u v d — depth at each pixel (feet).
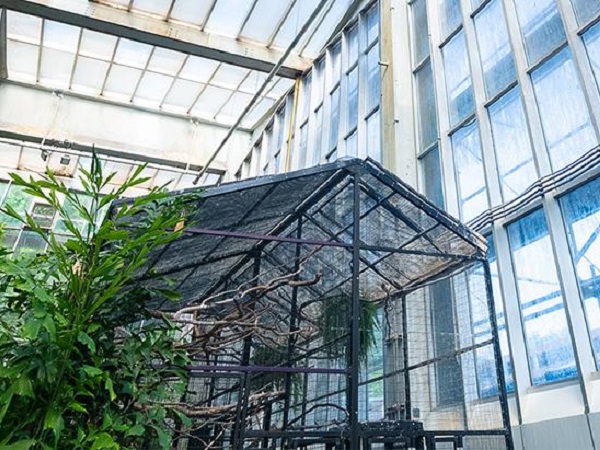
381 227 13.01
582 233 12.30
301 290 15.52
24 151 39.99
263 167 38.40
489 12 17.98
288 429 13.05
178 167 41.22
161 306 15.81
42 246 37.58
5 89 37.73
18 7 28.84
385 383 14.89
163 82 38.27
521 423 12.19
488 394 13.73
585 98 12.53
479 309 14.69
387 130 21.20
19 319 7.61
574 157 12.90
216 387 15.38
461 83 18.94
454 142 18.42
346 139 26.53
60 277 8.16
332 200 12.55
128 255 8.43
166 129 41.34
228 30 32.45
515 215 14.38
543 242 13.46
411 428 10.25
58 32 33.45
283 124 36.68
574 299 11.94
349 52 29.07
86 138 38.40
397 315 15.56
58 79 38.37
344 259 14.01
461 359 14.26
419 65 22.07
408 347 15.02
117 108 40.45
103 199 7.88
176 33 31.30
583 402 11.03
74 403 6.79
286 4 30.32
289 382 14.10
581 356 11.32
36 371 6.77
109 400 7.53
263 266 15.48
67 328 7.09
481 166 16.72
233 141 43.16
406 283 14.62
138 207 8.45
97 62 36.29
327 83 30.63
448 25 20.70
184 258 13.61
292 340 15.20
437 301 15.55
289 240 10.75
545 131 14.03
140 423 7.86
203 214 11.37
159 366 8.82
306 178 11.02
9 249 7.72
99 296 7.59
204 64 35.81
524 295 13.73
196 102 40.65
